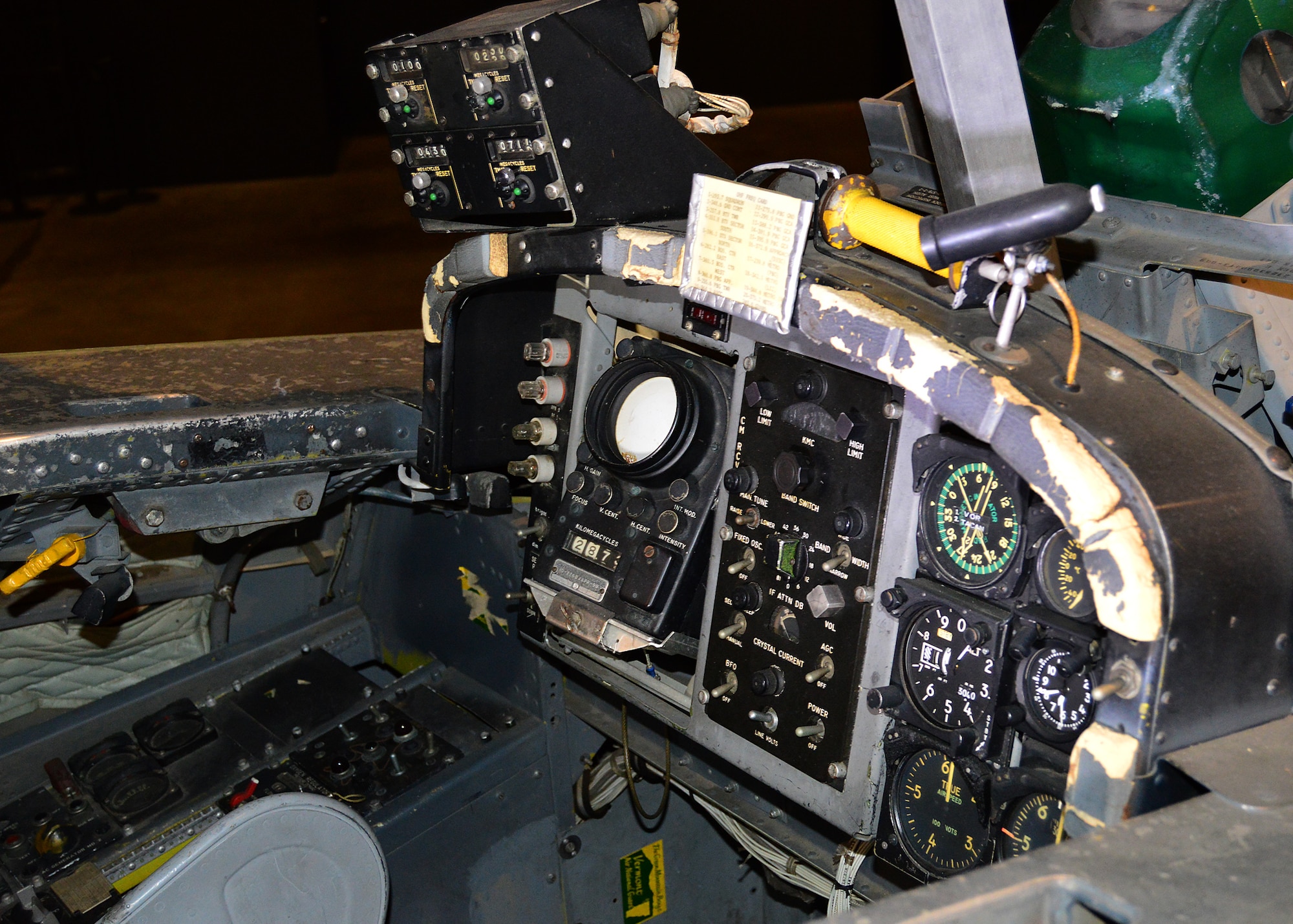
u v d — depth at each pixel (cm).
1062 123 83
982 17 64
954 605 62
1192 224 74
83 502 88
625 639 82
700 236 65
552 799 105
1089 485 49
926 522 64
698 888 116
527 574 96
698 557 80
